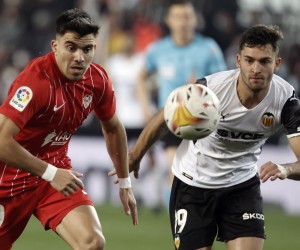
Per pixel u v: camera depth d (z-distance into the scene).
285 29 62.53
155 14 60.91
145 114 42.97
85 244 20.84
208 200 22.23
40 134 21.23
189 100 19.69
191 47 40.81
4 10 64.62
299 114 21.20
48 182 22.08
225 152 22.05
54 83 20.66
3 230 22.39
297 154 21.11
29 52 62.50
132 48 56.44
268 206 54.47
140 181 54.03
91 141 55.75
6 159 20.08
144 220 47.41
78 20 20.05
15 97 20.16
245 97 21.06
